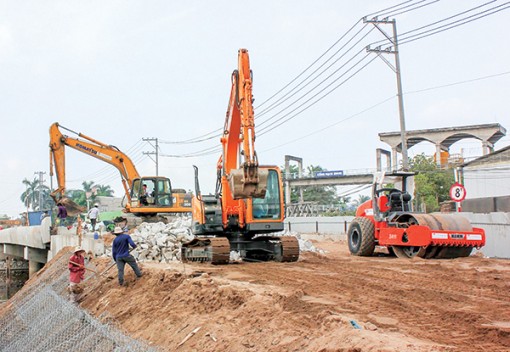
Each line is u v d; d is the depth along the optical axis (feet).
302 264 54.49
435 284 37.81
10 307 76.28
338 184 222.28
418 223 55.72
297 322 26.71
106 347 33.88
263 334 26.61
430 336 22.61
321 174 223.92
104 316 44.83
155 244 72.23
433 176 170.91
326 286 37.76
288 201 228.84
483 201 127.54
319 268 50.47
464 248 56.54
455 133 206.49
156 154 212.23
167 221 103.55
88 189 356.79
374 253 65.36
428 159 180.34
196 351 28.84
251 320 29.22
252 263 57.41
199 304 36.27
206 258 58.54
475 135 204.13
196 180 60.59
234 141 56.24
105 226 127.65
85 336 38.99
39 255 134.62
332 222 123.75
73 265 58.95
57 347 39.60
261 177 46.26
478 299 31.40
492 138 215.31
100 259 74.18
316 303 30.37
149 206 102.37
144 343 31.96
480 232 56.29
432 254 55.88
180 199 104.37
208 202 58.95
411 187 63.62
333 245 93.15
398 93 104.12
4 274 169.89
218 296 35.78
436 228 55.26
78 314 45.29
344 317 25.12
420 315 26.99
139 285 51.24
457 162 176.04
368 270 47.52
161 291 45.16
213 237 60.39
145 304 43.70
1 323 62.90
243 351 25.86
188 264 59.00
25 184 341.21
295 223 130.21
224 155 57.21
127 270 58.80
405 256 58.95
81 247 85.15
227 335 28.60
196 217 60.03
